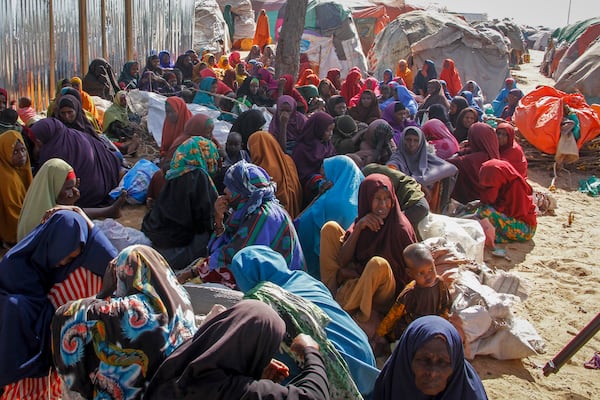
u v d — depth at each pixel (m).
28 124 8.95
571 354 4.33
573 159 10.59
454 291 4.88
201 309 4.11
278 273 4.02
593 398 4.55
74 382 3.00
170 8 18.05
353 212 5.76
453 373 3.13
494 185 7.21
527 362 4.94
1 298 3.46
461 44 18.33
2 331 3.43
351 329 3.90
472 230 6.31
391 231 5.00
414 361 3.10
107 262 3.71
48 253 3.60
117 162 7.70
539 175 10.55
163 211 5.87
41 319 3.56
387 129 7.71
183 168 5.85
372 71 20.12
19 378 3.46
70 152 7.10
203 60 16.94
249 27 25.89
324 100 12.05
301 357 3.04
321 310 3.49
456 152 8.71
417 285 4.51
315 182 6.94
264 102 11.83
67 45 12.88
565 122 10.62
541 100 11.19
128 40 15.47
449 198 7.63
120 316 2.91
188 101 11.65
